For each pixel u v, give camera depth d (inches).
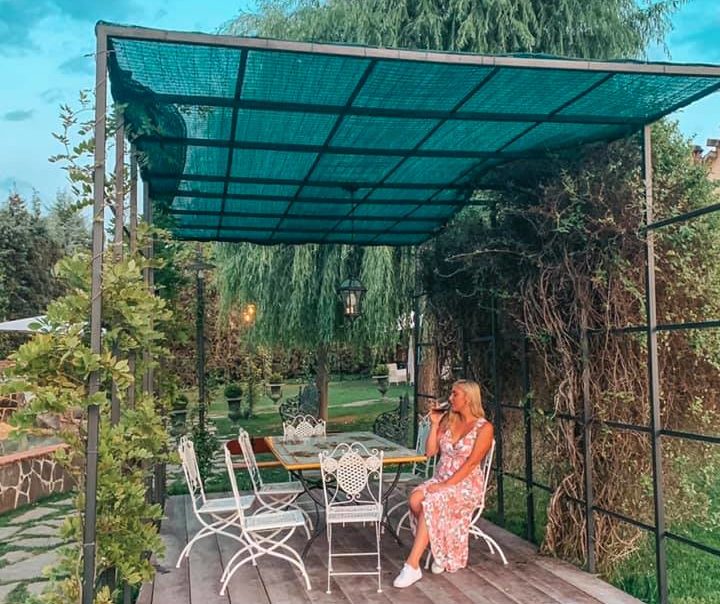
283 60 119.6
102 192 105.2
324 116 151.4
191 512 242.1
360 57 113.7
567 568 169.5
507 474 209.3
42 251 840.3
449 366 251.9
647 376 163.2
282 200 230.5
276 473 358.9
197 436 304.0
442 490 166.4
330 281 367.9
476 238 216.8
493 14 299.1
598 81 131.0
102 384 117.8
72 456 118.1
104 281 108.0
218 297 407.2
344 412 588.7
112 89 130.1
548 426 179.5
